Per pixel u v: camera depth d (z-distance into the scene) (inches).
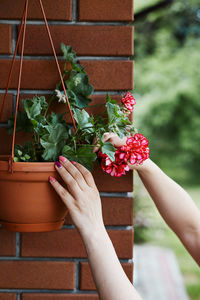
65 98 45.4
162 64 303.7
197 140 316.5
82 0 47.6
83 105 46.7
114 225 49.4
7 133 49.0
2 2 47.6
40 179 39.0
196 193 300.7
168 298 127.7
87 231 37.2
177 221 45.5
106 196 49.4
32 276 49.0
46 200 40.1
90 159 40.6
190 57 305.0
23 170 38.4
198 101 304.8
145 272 153.2
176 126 318.7
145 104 303.7
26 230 41.1
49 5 47.7
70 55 46.3
